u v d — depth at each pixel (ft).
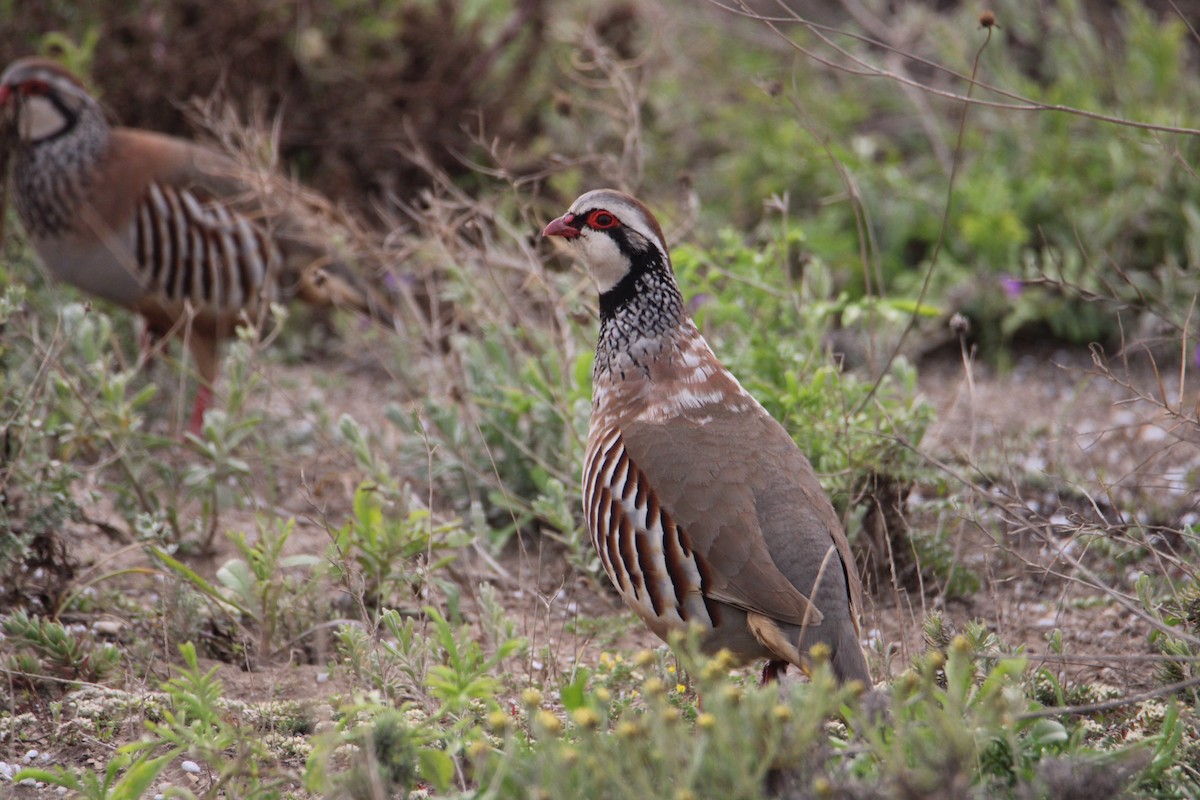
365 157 54.19
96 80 52.44
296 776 22.61
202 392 43.29
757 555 24.89
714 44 65.16
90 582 30.55
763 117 59.47
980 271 51.19
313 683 28.37
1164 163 50.85
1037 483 37.93
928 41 66.03
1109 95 57.11
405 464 39.73
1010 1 62.23
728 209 56.24
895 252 53.36
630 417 27.32
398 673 26.30
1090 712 23.29
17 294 33.65
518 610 33.12
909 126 61.00
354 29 55.31
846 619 24.57
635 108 42.47
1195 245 48.65
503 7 59.72
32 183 42.68
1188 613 25.63
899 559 33.53
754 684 26.68
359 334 47.03
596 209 28.02
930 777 18.35
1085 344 50.42
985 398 46.93
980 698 20.81
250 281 43.70
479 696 23.49
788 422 34.65
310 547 35.94
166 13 53.93
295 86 54.54
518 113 56.03
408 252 41.68
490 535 36.42
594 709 19.74
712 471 25.90
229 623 30.45
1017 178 54.49
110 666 28.09
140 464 37.09
